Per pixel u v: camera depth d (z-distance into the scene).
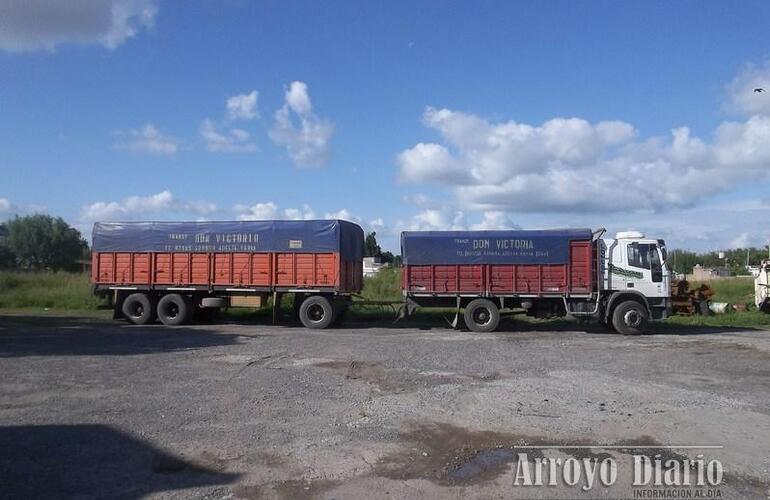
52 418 8.42
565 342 17.44
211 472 6.37
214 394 9.91
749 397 9.86
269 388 10.39
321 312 21.34
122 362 13.05
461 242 20.83
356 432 7.76
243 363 13.00
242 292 22.17
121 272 22.62
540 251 20.44
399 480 6.14
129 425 8.07
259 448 7.13
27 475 6.27
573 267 20.30
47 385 10.59
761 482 6.16
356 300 24.17
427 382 10.99
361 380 11.16
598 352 15.20
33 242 62.72
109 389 10.28
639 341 17.83
